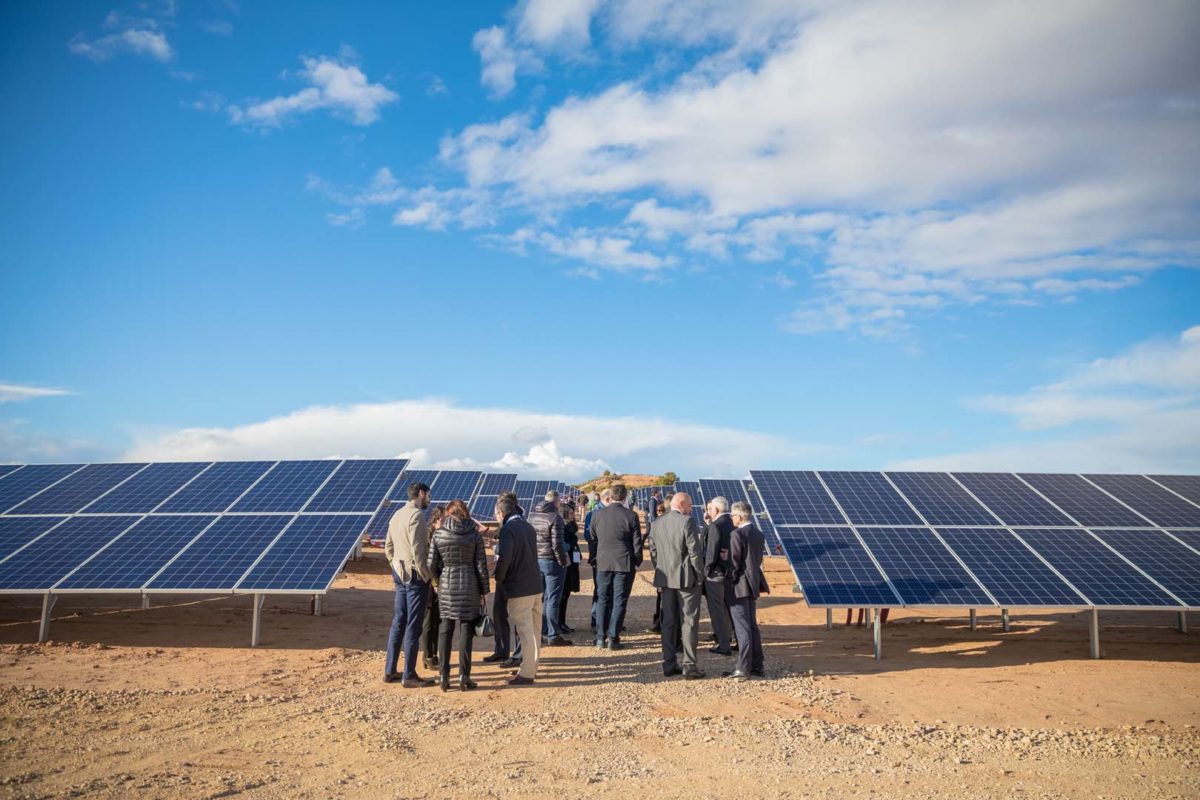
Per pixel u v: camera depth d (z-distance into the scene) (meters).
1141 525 13.48
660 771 6.53
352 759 6.74
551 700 8.92
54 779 6.09
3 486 15.34
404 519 9.70
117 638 12.35
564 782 6.22
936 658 11.65
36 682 9.34
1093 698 9.29
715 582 11.00
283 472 15.44
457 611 9.32
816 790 6.10
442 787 6.07
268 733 7.49
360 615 14.99
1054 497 14.66
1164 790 6.21
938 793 6.07
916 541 12.96
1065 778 6.47
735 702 8.94
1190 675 10.54
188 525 13.30
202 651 11.53
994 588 11.58
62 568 11.95
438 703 8.73
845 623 15.13
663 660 10.32
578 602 17.58
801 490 14.84
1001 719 8.39
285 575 11.63
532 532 9.95
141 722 7.79
